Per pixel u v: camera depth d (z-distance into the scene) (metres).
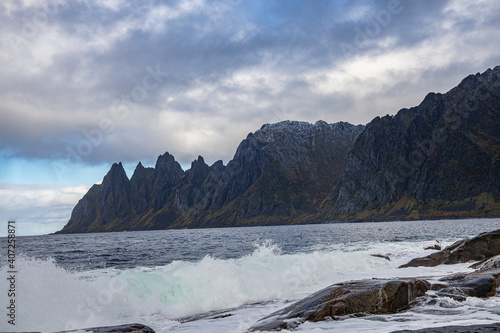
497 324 8.55
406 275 20.03
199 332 10.34
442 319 9.41
